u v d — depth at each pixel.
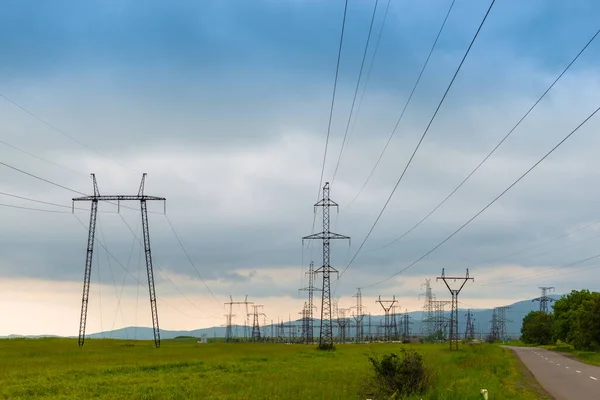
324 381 46.00
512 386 43.75
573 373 58.19
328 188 106.56
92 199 113.69
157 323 119.12
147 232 115.31
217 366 65.94
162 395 38.75
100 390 42.78
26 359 76.81
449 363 69.00
